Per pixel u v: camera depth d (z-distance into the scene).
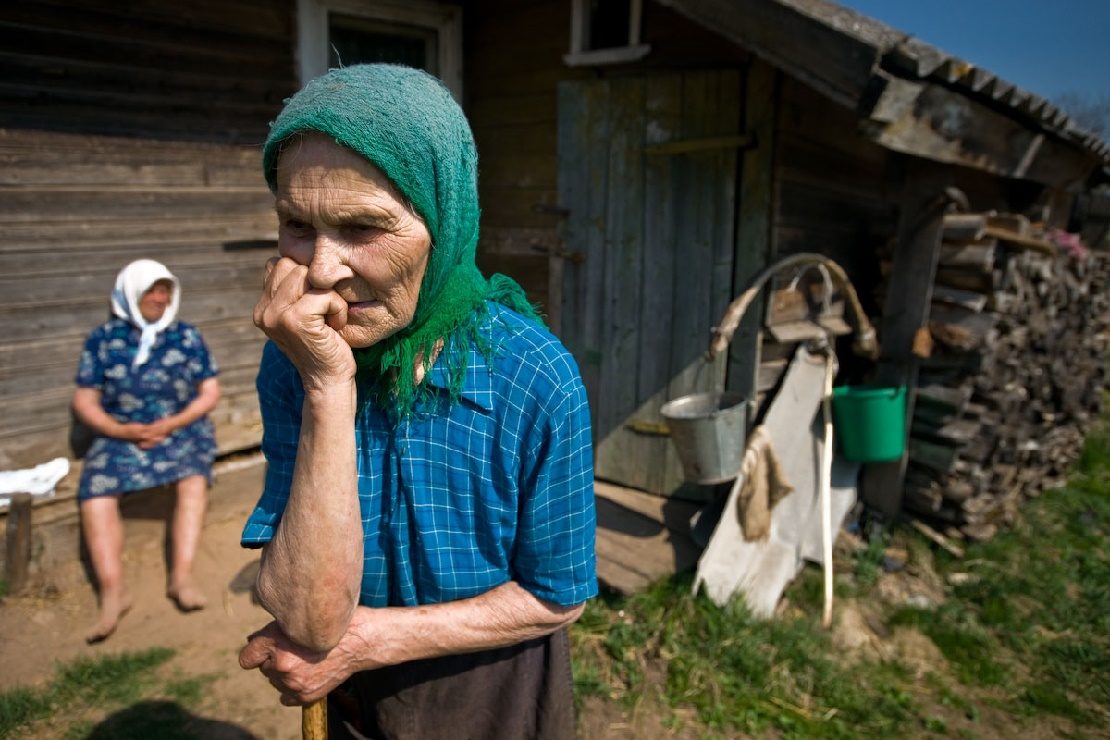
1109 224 6.94
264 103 4.01
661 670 3.02
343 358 0.94
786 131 3.46
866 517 4.11
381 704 1.28
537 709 1.33
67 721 2.62
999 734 2.89
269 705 2.76
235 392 4.14
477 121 4.82
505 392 1.07
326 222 0.87
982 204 4.96
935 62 2.73
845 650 3.28
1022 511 4.69
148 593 3.37
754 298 3.55
